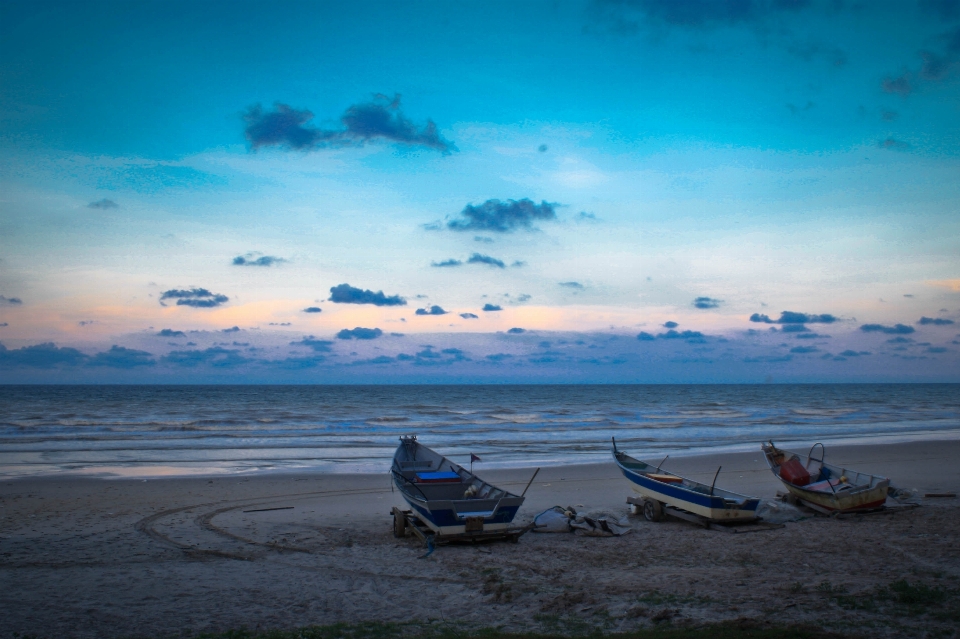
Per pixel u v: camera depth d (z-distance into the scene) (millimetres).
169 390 136875
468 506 11906
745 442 31719
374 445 29438
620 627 6840
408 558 10680
